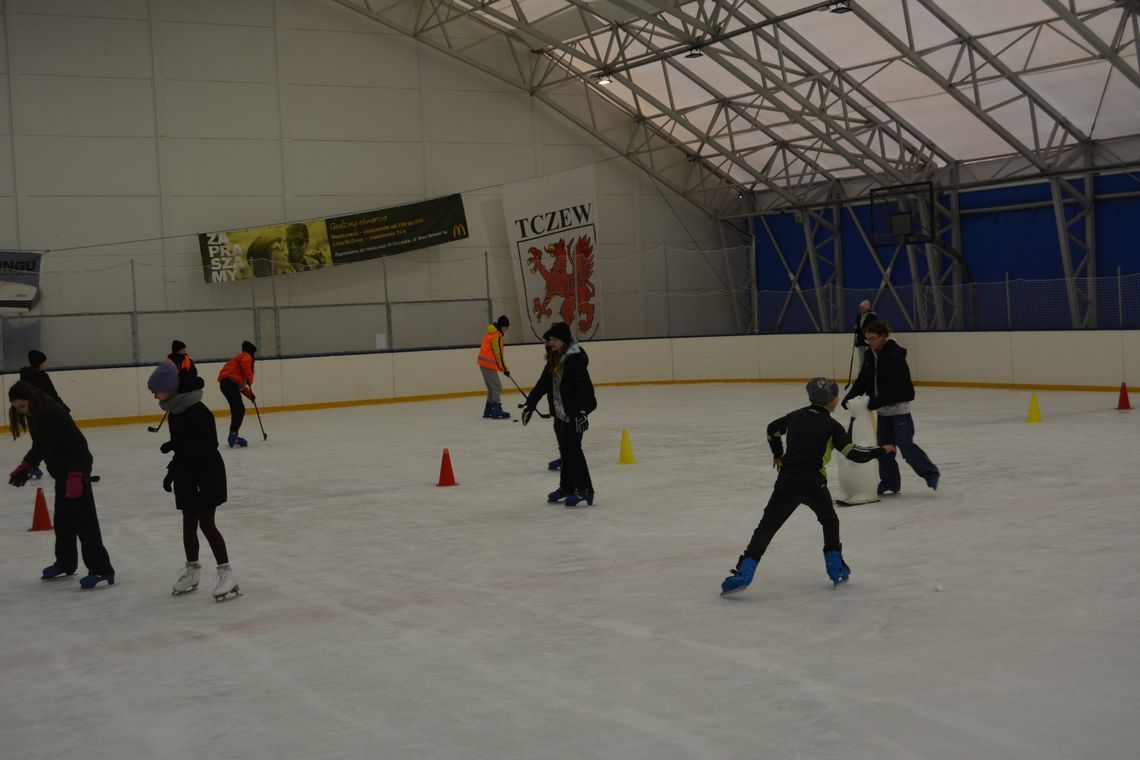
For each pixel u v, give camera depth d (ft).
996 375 70.08
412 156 83.92
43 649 18.90
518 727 14.10
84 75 72.90
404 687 15.93
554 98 88.79
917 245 82.17
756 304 87.76
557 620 19.21
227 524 30.71
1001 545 23.77
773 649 16.93
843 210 88.07
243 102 77.92
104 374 64.64
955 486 31.76
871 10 65.21
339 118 81.25
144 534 29.66
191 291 75.87
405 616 20.03
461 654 17.44
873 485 29.43
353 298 81.51
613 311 91.20
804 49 71.46
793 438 20.27
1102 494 29.53
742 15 69.82
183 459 21.75
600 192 90.79
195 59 76.33
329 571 24.17
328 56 80.84
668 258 93.35
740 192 94.63
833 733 13.41
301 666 17.21
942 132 75.41
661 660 16.63
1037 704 14.14
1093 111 67.10
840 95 74.23
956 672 15.52
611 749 13.21
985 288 77.61
